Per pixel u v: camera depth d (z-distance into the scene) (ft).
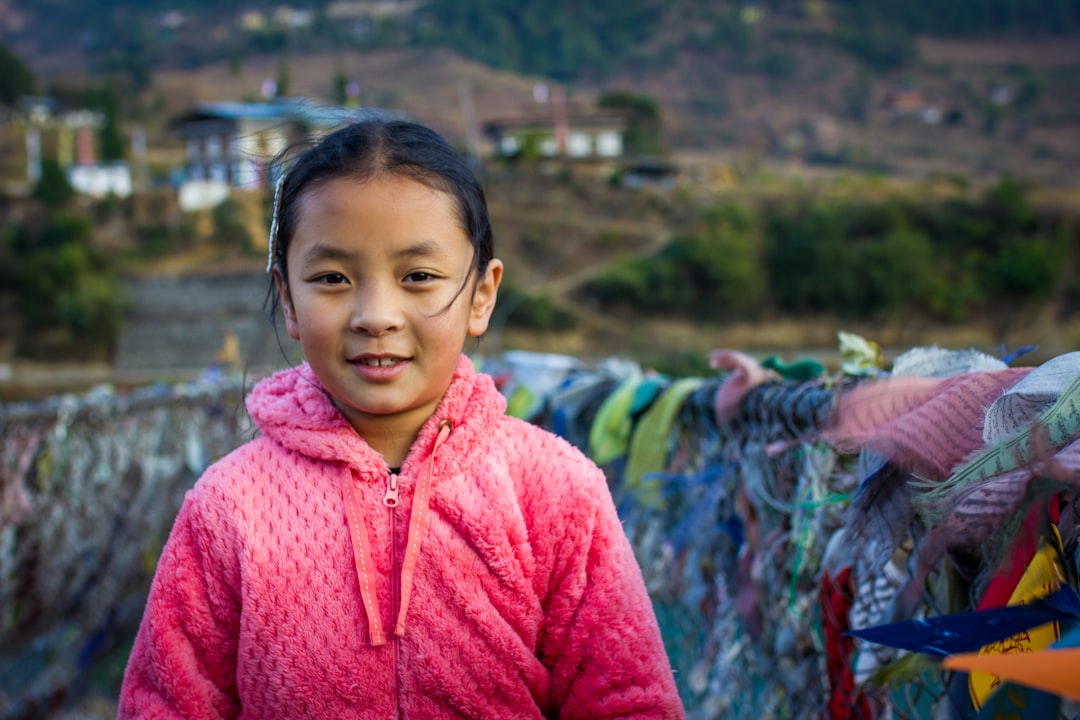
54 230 134.21
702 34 465.47
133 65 335.47
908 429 3.84
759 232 144.05
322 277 3.76
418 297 3.76
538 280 141.59
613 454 7.97
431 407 3.99
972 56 456.04
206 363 116.16
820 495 5.27
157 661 3.81
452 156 3.97
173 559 3.89
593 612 3.86
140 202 147.33
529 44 452.35
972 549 3.90
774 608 5.95
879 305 132.26
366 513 3.85
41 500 10.75
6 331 123.65
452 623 3.76
